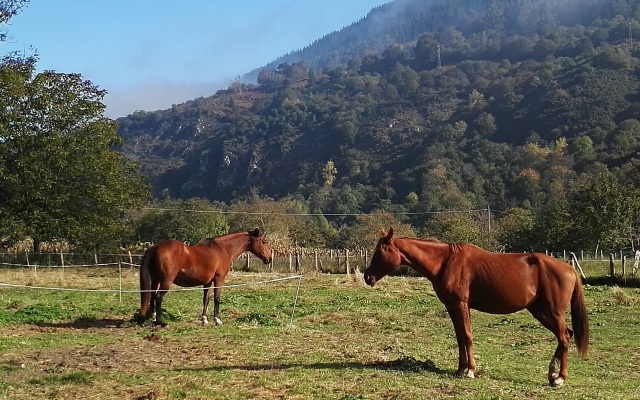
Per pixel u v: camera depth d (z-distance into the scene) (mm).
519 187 83250
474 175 95500
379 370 11156
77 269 38719
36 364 11484
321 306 21453
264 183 137625
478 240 50219
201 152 158250
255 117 177750
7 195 36188
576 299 10977
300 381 10180
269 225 67688
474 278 11055
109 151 39812
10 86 35312
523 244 48250
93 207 39219
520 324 18469
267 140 154000
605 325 18297
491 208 81000
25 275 31375
